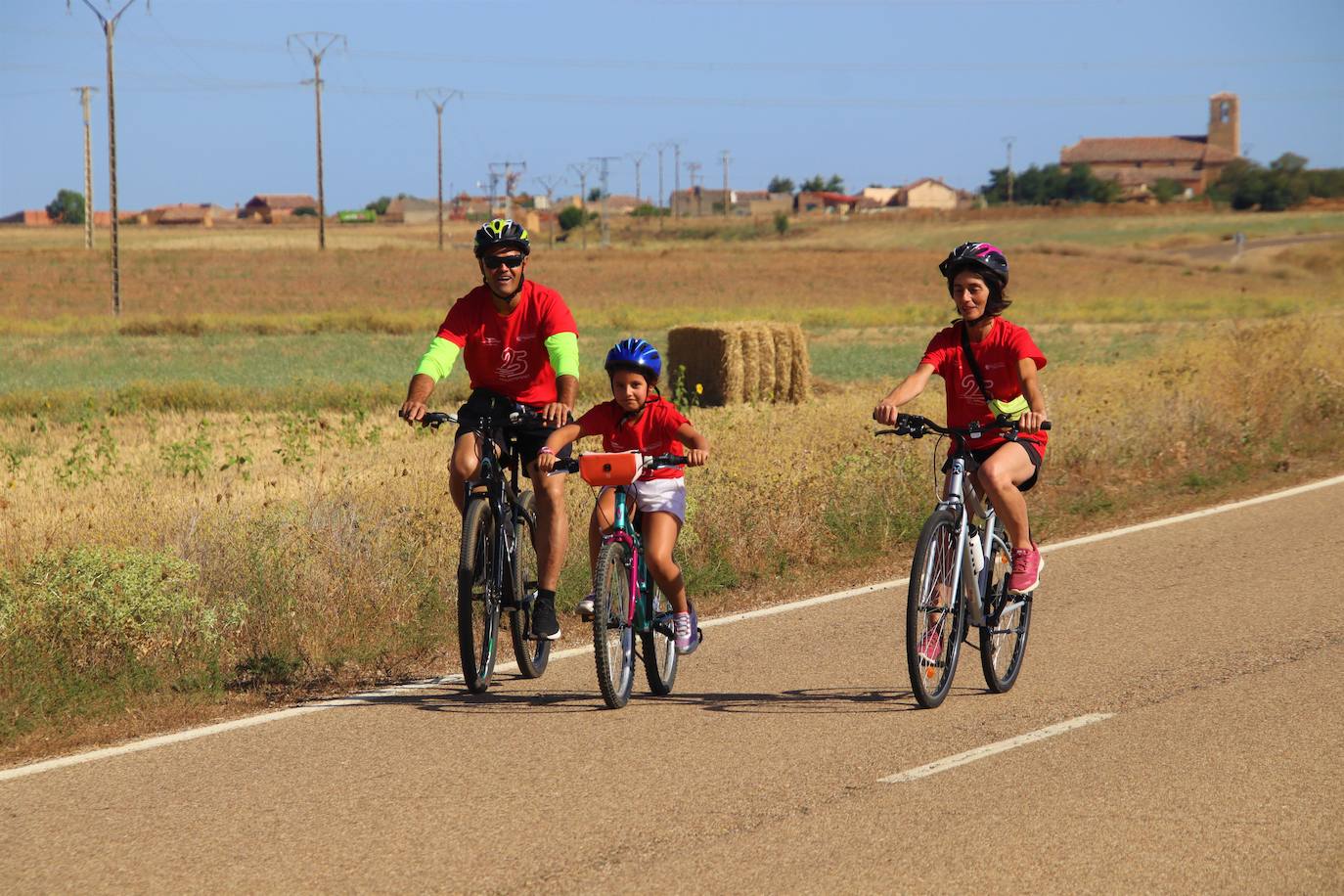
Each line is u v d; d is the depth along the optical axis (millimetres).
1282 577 14938
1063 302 94188
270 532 14484
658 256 147500
